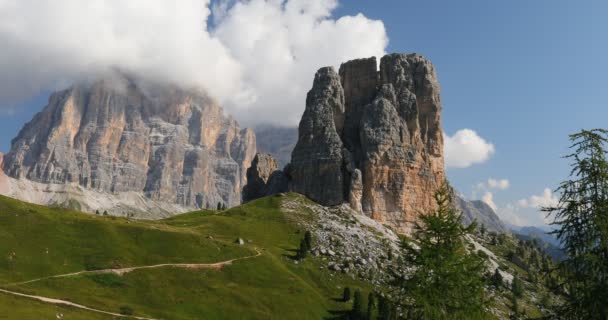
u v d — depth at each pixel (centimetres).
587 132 3391
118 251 13462
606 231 3225
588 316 3297
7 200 15425
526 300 17088
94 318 8894
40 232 13600
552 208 3506
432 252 4606
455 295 4459
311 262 16138
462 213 5053
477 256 4769
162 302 11394
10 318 7181
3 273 11044
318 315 12744
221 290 12631
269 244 17500
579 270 3338
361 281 15300
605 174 3288
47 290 10456
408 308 4622
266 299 12750
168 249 14350
